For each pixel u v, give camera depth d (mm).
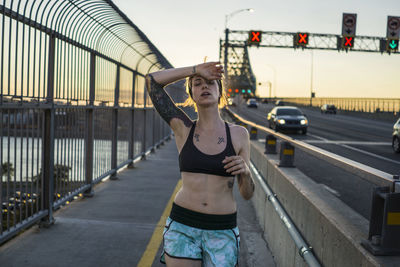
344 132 25234
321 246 2738
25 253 4359
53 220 5449
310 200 3084
